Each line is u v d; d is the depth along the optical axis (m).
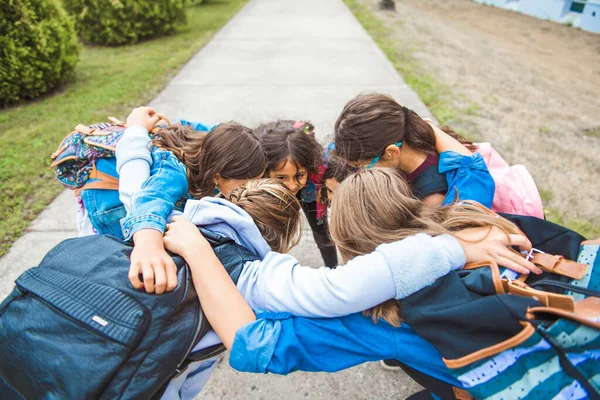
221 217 1.15
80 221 1.75
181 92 5.13
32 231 2.81
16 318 0.94
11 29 4.86
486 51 7.52
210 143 1.57
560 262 1.03
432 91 5.16
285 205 1.28
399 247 0.98
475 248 1.04
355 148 1.59
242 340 0.96
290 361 0.98
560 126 4.49
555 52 7.82
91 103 4.83
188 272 1.05
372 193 1.13
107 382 0.88
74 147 1.58
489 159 1.77
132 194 1.24
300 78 5.55
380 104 1.60
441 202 1.53
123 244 1.10
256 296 1.05
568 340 0.82
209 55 6.66
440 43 7.73
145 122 1.69
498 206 1.65
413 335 0.99
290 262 1.08
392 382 1.93
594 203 3.16
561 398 0.83
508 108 4.87
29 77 4.98
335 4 11.52
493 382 0.86
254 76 5.65
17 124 4.40
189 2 9.01
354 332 1.00
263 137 1.78
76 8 7.70
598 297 0.91
